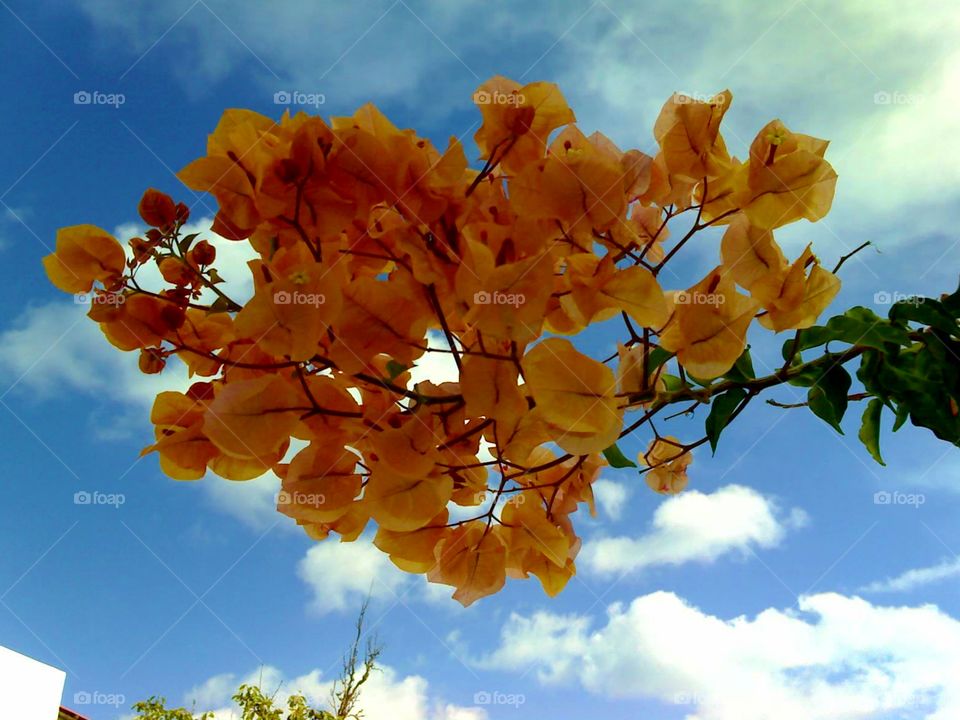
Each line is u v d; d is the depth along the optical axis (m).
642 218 0.41
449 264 0.32
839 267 0.43
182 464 0.36
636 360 0.38
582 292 0.34
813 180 0.36
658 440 0.50
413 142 0.34
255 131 0.33
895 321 0.44
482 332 0.30
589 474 0.43
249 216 0.33
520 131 0.35
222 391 0.32
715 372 0.34
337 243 0.35
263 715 2.35
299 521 0.37
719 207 0.37
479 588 0.38
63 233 0.38
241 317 0.31
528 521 0.39
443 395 0.34
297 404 0.33
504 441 0.34
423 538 0.38
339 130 0.33
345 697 2.46
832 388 0.44
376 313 0.33
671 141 0.36
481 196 0.35
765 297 0.37
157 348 0.38
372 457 0.35
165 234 0.38
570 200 0.33
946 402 0.43
